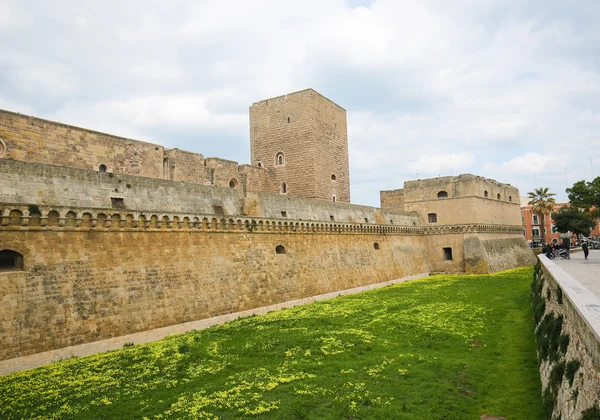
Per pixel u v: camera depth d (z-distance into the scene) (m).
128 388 18.88
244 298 35.66
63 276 24.55
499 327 28.73
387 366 21.31
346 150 65.56
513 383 19.34
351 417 15.88
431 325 29.47
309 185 56.59
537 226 122.56
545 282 28.45
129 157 37.19
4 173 23.53
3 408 16.73
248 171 55.62
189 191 33.78
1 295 21.88
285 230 42.41
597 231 113.25
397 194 77.25
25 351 22.20
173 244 31.19
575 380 12.84
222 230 35.16
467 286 48.94
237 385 19.09
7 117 29.39
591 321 11.71
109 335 25.91
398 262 61.34
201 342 26.27
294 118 58.09
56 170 25.86
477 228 66.12
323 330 28.58
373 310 35.88
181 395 18.05
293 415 16.02
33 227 23.77
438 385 18.88
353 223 53.69
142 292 28.31
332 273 47.59
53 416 16.00
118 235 27.91
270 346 24.89
